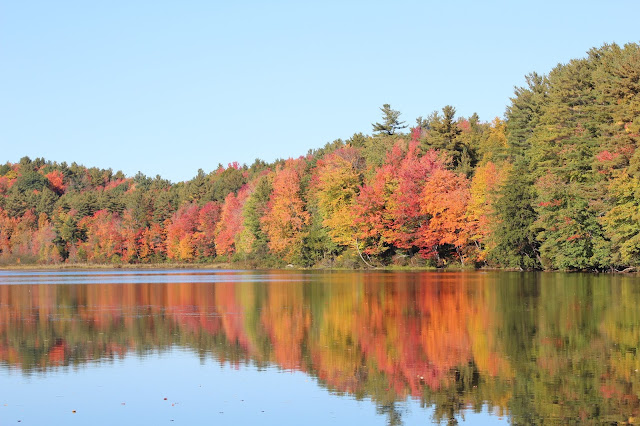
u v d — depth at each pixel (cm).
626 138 6341
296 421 1973
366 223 10325
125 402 2172
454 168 10794
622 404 2047
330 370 2573
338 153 11850
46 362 2753
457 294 5169
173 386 2361
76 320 3991
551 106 8438
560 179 7544
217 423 1964
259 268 12706
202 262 15712
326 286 6438
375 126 14900
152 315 4225
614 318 3662
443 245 10131
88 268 15750
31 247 17225
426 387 2305
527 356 2719
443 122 11444
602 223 6638
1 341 3234
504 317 3791
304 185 12269
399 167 10631
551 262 8100
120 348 3045
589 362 2592
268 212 12350
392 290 5722
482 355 2759
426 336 3238
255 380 2439
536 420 1925
